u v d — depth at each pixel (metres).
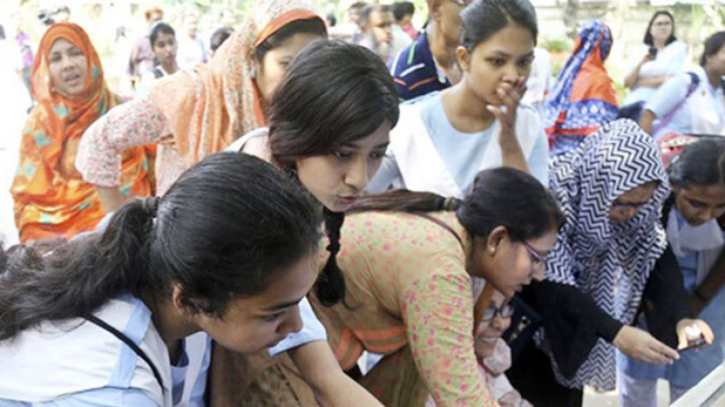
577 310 1.52
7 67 3.47
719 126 3.23
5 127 3.35
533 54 1.49
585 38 2.88
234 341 0.72
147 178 2.28
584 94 2.83
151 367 0.73
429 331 1.01
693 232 1.69
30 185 2.49
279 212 0.67
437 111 1.56
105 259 0.74
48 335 0.72
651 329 1.71
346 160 0.96
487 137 1.54
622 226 1.61
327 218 1.01
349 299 1.10
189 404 0.93
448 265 1.03
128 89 3.77
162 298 0.74
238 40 1.55
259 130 1.11
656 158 1.51
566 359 1.57
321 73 0.93
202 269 0.66
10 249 0.83
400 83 1.94
